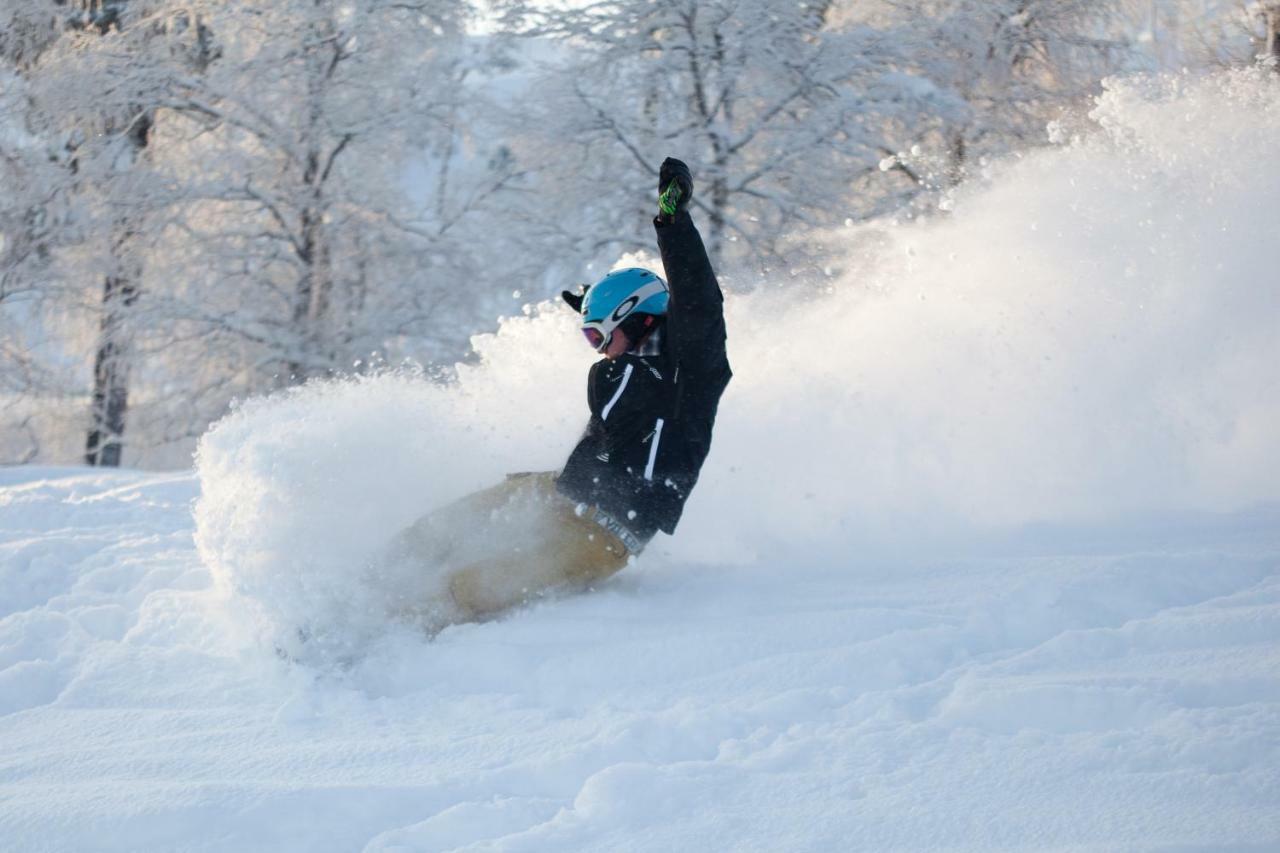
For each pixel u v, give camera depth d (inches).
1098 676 277.4
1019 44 1577.3
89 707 333.4
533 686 325.4
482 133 1690.5
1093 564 370.6
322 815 240.4
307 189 1621.6
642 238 1560.0
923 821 219.1
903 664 307.1
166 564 465.4
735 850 216.2
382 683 338.3
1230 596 336.8
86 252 1633.9
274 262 1664.6
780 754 254.1
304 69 1617.9
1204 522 428.1
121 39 1625.2
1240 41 1733.5
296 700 319.9
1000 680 279.9
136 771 272.7
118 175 1600.6
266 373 1622.8
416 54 1643.7
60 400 1776.6
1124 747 237.5
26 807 246.8
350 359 1606.8
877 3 1633.9
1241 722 242.5
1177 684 266.7
